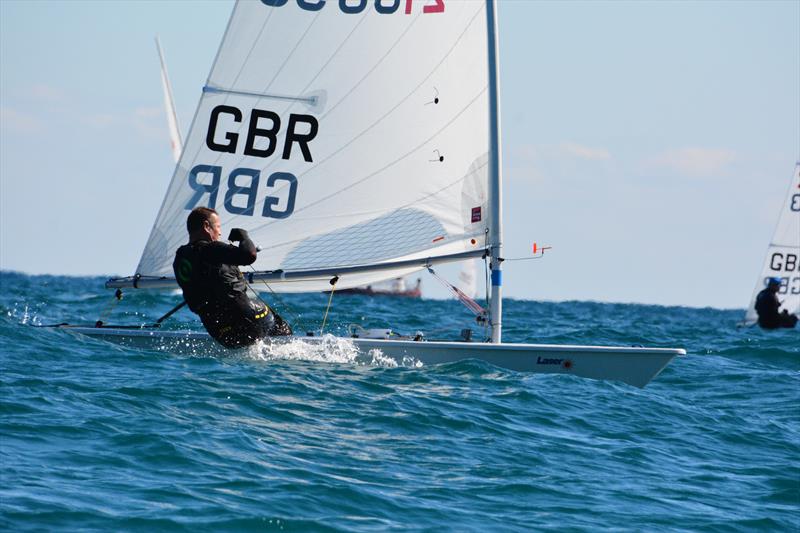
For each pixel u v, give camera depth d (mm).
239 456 30188
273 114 51125
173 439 31016
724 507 29875
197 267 43750
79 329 49312
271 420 35094
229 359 45750
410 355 47031
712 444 38406
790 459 36750
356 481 28953
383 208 50469
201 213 44312
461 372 46062
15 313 85812
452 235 49531
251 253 42812
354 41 50531
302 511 25859
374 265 49312
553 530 26375
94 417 32875
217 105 51188
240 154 51219
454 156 49562
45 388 36625
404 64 50125
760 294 118188
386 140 50375
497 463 32562
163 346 47312
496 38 49062
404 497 27938
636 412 42219
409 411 37906
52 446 29547
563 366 47375
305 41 50844
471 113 49312
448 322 90812
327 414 36688
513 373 46625
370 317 92625
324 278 50500
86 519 23953
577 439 36906
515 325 92000
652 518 28141
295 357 46406
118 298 50719
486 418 38281
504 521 26734
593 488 30703
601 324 102250
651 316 174500
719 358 66938
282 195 51094
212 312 44438
